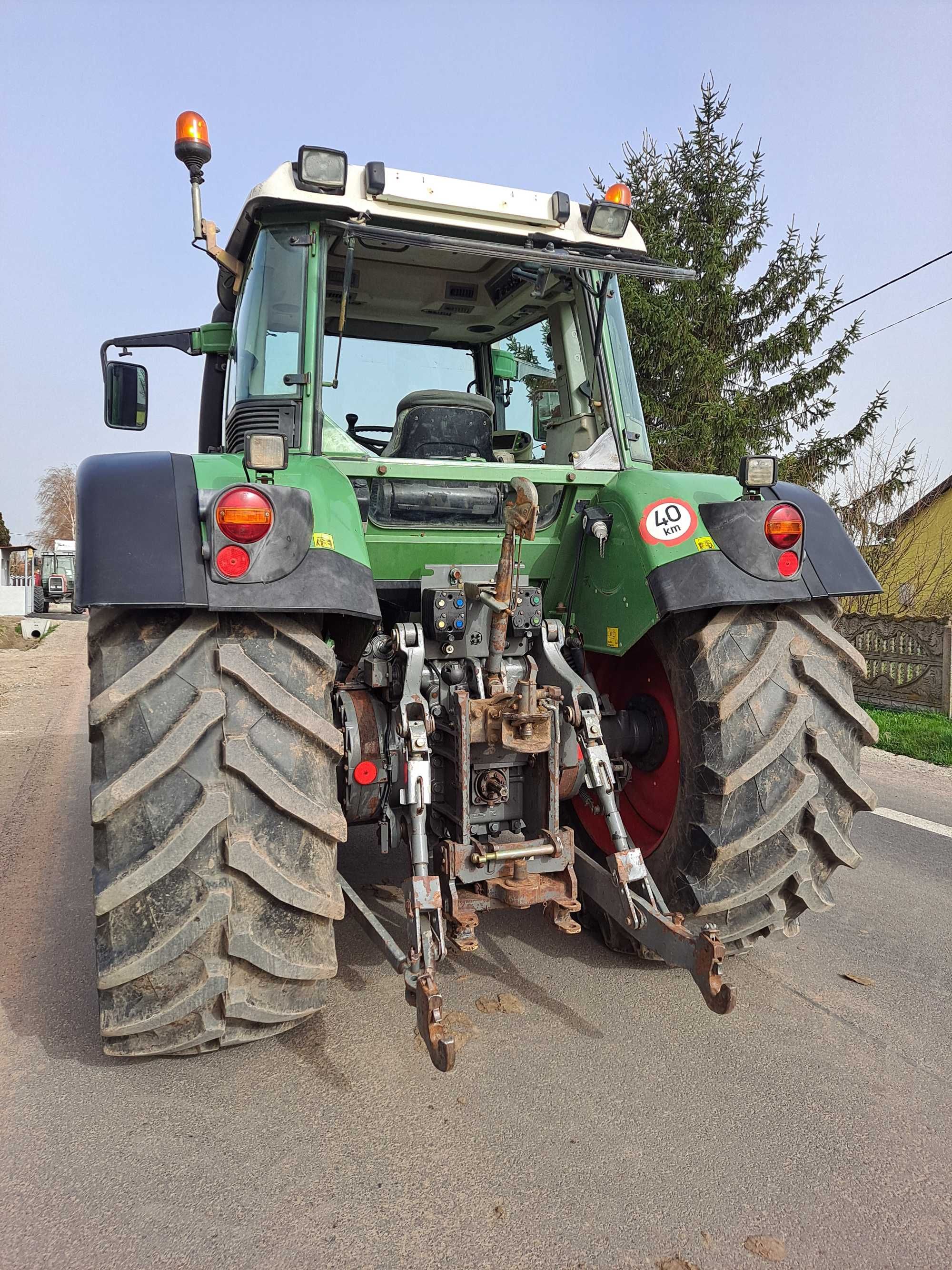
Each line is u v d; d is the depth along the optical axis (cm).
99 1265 163
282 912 207
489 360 400
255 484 204
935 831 454
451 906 230
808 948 310
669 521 263
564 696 258
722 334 1462
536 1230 173
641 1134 203
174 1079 224
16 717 846
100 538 203
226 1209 178
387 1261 165
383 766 257
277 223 277
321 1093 218
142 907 198
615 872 246
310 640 211
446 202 283
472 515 287
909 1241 171
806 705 247
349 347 377
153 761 195
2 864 396
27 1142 199
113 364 377
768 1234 172
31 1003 265
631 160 1497
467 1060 234
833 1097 219
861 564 266
